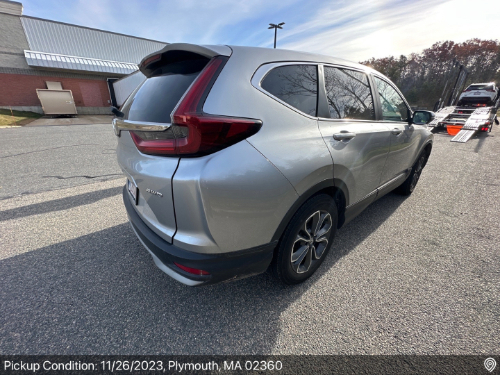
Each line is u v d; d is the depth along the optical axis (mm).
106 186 3994
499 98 13812
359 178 2104
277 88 1529
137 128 1330
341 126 1880
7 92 17188
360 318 1638
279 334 1535
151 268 2117
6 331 1523
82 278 1990
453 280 1973
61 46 19422
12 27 17141
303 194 1569
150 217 1549
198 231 1287
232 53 1431
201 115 1181
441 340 1479
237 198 1272
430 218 3000
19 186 3959
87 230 2695
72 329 1549
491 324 1580
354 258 2262
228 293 1854
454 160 5613
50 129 11430
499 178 4363
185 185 1209
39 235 2590
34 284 1915
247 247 1422
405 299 1788
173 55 1585
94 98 20562
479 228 2758
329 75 1913
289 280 1812
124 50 22703
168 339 1498
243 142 1298
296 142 1515
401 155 2824
